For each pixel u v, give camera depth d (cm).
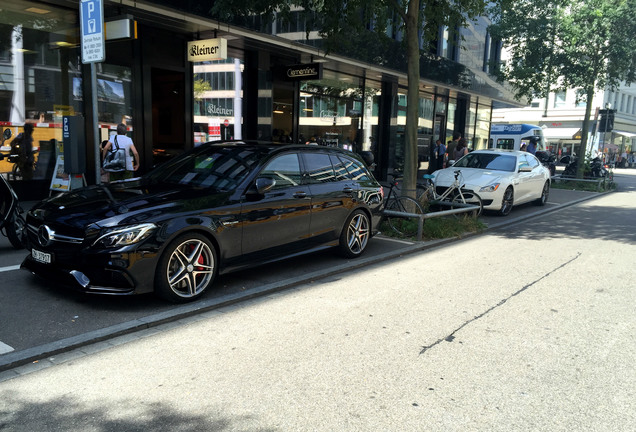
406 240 845
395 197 916
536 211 1300
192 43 1066
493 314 490
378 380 345
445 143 2322
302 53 1321
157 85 1138
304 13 913
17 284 514
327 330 435
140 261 439
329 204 641
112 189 535
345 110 1683
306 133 1520
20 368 348
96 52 595
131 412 295
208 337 412
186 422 286
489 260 729
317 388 330
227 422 287
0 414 290
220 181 550
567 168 2416
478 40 2334
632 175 3531
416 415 301
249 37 1134
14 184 953
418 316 478
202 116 1210
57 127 999
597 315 496
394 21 993
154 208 468
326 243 650
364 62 1452
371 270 655
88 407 299
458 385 341
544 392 335
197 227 480
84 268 439
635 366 380
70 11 959
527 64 1928
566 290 582
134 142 1066
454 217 995
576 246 848
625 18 1755
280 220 572
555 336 438
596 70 1883
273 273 609
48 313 441
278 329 434
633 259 755
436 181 1163
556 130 4856
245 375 346
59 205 491
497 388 339
